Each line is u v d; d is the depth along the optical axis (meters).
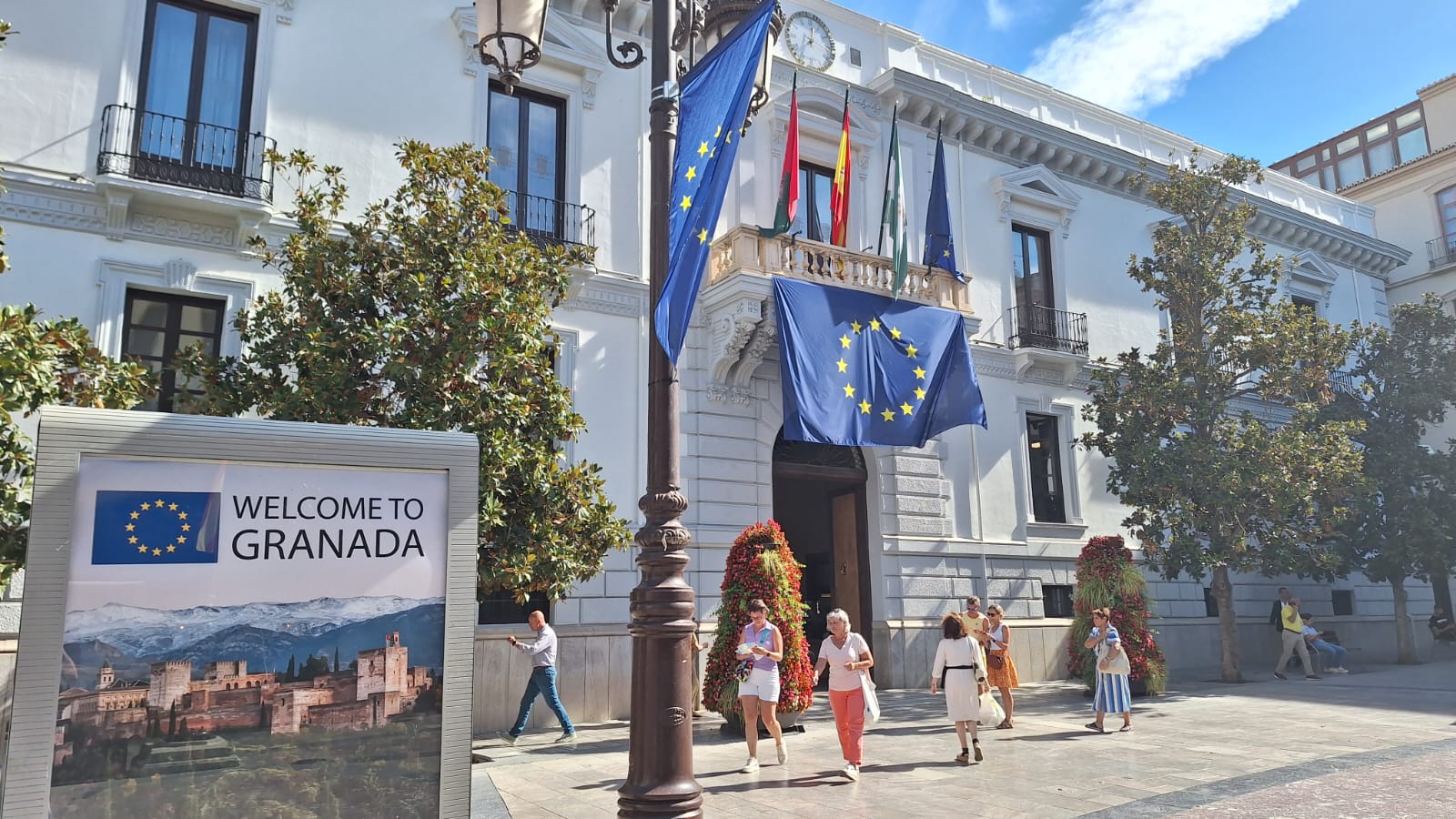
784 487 20.64
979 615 12.88
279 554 4.76
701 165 5.81
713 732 12.22
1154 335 22.94
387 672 4.90
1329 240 27.53
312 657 4.75
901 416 15.92
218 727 4.50
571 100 15.92
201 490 4.64
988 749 10.53
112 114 12.15
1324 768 8.94
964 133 20.66
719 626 12.23
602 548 9.73
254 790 4.54
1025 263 21.44
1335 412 22.67
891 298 16.44
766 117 17.91
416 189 9.95
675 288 5.60
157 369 12.26
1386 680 18.09
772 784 8.61
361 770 4.77
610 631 14.16
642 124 16.52
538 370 9.65
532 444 9.41
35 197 11.65
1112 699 11.77
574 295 15.09
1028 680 18.66
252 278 12.80
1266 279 25.98
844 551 18.31
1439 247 29.56
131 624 4.39
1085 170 22.56
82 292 11.74
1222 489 16.81
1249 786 8.16
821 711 14.28
